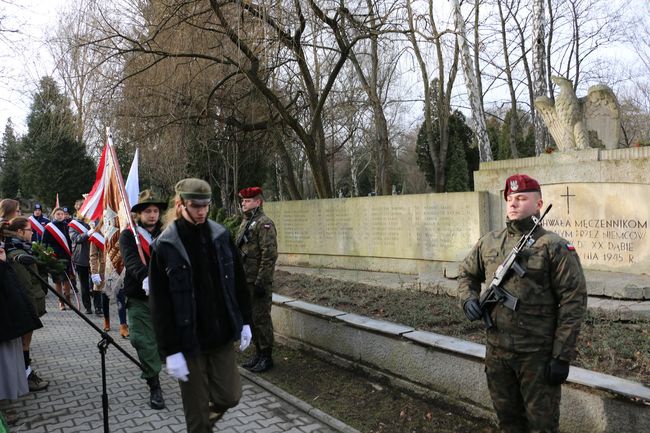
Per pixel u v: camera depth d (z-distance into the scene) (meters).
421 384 4.74
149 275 3.17
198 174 19.88
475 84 15.57
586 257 6.86
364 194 50.84
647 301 5.59
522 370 2.97
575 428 3.52
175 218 3.36
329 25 12.78
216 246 3.34
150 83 12.92
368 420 4.38
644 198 6.32
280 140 16.03
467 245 8.03
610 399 3.30
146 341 4.77
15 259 4.70
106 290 5.87
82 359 6.62
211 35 12.82
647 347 3.99
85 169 31.06
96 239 8.08
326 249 10.45
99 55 12.04
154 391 4.85
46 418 4.62
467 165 24.91
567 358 2.79
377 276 8.71
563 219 7.09
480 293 3.42
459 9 15.32
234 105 14.71
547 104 7.77
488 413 4.12
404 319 5.43
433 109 24.98
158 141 14.37
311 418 4.47
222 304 3.34
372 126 25.78
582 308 2.83
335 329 5.81
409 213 8.87
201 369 3.23
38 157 30.25
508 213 3.18
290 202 11.17
